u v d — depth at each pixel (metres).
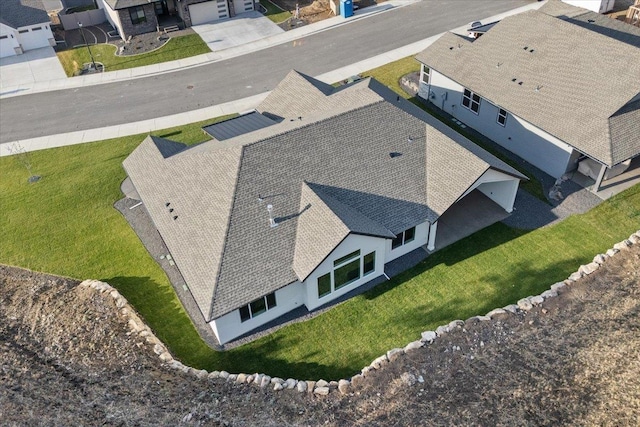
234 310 20.09
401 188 24.25
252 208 22.17
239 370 20.44
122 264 25.33
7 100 38.69
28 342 21.27
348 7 47.00
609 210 26.42
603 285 22.00
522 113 29.14
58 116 36.66
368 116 25.45
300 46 43.69
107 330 21.73
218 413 18.17
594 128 26.72
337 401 18.48
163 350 20.78
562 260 24.00
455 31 44.22
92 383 19.38
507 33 33.03
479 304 22.34
